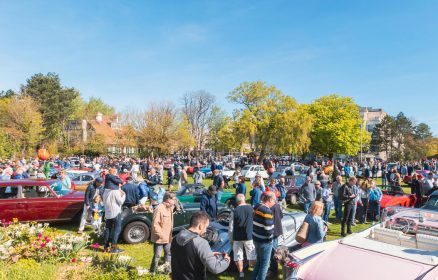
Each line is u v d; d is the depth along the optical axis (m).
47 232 7.59
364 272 4.18
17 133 38.47
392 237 5.09
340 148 51.91
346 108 53.78
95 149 50.06
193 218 3.80
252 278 5.70
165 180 26.20
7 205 9.74
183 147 54.69
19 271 5.74
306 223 5.99
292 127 37.81
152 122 43.53
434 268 4.02
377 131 77.38
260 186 10.71
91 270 6.14
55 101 53.34
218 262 3.63
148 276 5.40
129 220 8.73
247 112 38.25
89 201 9.67
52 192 10.47
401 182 26.86
